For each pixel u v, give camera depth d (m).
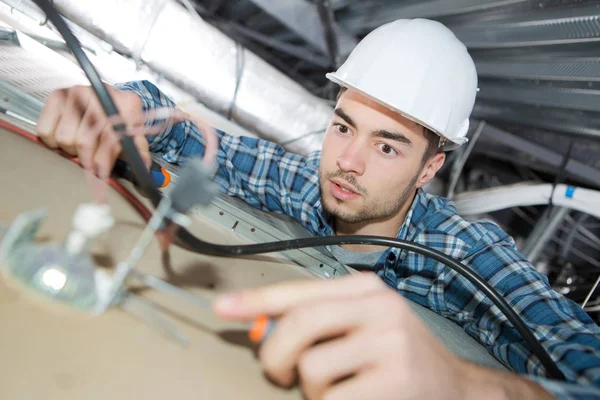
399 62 0.92
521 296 0.84
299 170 1.24
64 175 0.55
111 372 0.34
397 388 0.36
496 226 1.08
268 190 1.22
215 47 1.44
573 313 0.82
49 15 0.54
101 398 0.32
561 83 1.46
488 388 0.45
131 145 0.51
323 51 2.00
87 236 0.34
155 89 1.01
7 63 0.90
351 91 0.92
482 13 1.39
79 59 0.53
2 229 0.40
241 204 1.04
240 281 0.55
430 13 1.54
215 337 0.43
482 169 2.31
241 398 0.38
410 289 1.02
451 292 0.97
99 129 0.59
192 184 0.38
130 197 0.57
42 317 0.36
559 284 1.96
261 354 0.40
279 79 1.58
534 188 1.72
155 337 0.39
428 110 0.91
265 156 1.24
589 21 1.15
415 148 0.92
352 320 0.38
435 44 0.94
